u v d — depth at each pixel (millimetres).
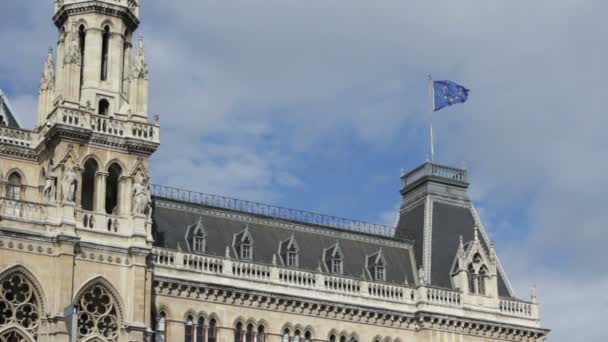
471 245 112000
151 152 95812
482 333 109875
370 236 113812
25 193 97000
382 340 106500
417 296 108438
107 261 90875
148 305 92125
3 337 86688
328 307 104188
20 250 88312
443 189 117250
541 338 112562
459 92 121438
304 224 110812
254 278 101625
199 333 98562
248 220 108000
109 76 97688
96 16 98188
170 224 103062
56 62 99938
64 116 93125
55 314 87500
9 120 103375
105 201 93938
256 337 101000
